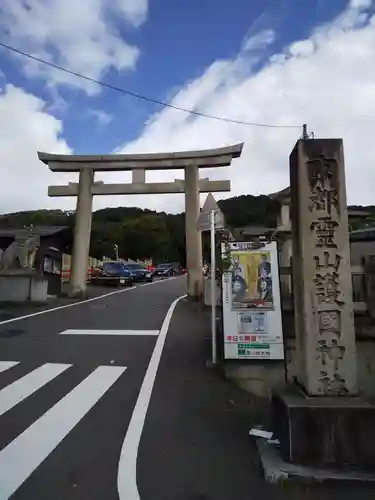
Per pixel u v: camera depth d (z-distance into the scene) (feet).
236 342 25.07
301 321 14.51
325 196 14.21
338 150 14.30
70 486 12.39
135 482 12.69
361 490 12.05
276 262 25.88
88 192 72.49
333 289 13.96
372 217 54.54
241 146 69.05
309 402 13.24
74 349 32.01
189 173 70.44
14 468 13.48
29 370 25.89
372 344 21.12
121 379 24.35
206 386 23.34
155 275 162.40
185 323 44.91
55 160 73.15
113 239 212.23
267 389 24.38
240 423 17.97
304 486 12.26
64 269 89.04
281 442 13.99
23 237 65.51
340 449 12.75
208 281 58.65
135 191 71.87
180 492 12.14
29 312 52.95
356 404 13.00
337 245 14.05
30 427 16.99
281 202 41.39
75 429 16.88
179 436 16.44
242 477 13.05
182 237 237.04
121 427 17.20
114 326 42.73
